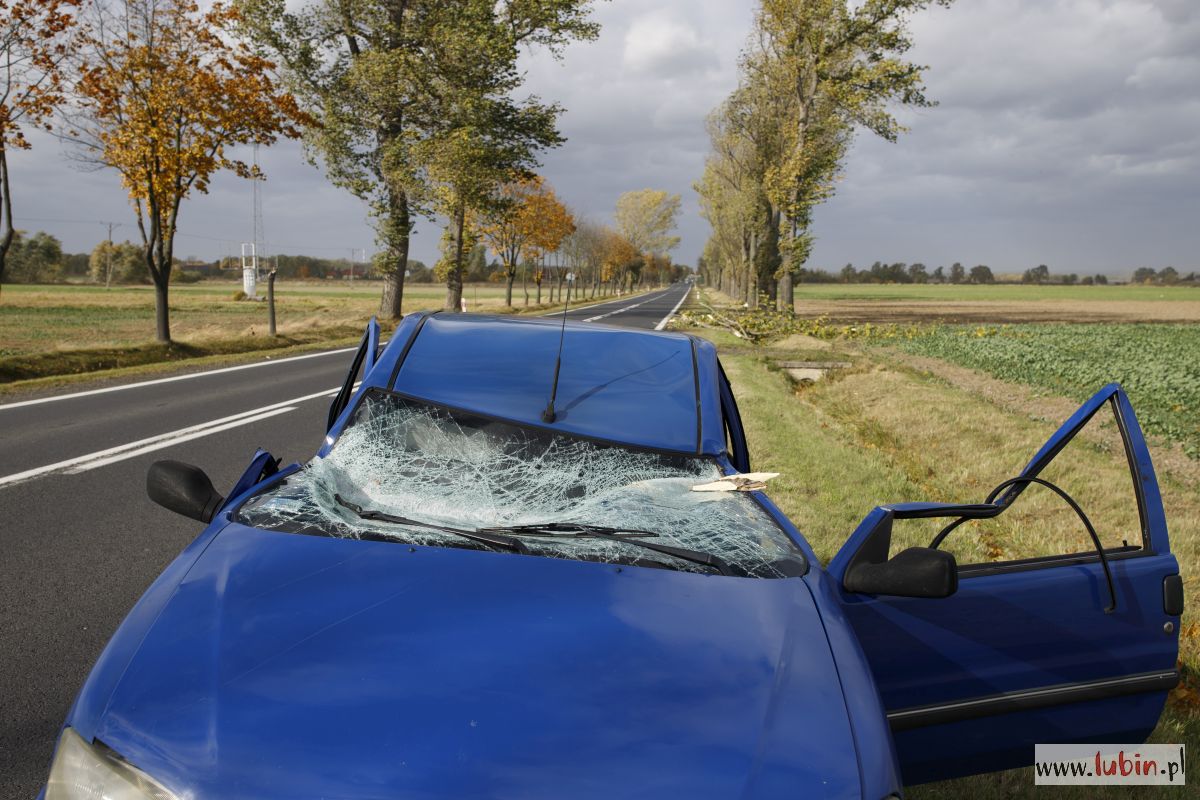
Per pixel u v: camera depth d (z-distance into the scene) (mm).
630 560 2590
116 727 1844
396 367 3525
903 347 28391
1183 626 5418
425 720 1826
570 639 2117
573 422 3287
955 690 2732
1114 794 3432
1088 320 54406
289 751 1749
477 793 1680
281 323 38562
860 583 2631
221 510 2852
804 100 38000
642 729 1855
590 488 2998
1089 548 7148
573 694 1932
